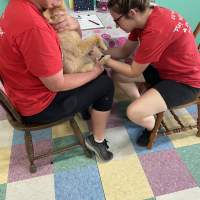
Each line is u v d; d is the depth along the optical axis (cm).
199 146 182
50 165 176
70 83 138
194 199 152
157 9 145
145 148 183
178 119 193
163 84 162
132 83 193
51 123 150
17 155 185
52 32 119
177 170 168
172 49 151
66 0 219
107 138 192
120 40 179
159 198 154
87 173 170
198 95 165
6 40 117
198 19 253
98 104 158
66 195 159
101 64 154
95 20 197
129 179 165
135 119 165
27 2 114
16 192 162
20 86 136
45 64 118
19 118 147
